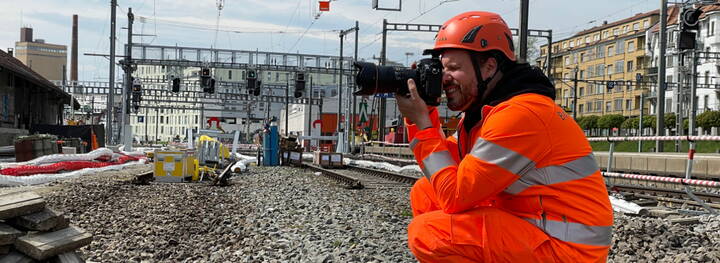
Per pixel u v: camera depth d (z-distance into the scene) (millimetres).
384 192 13148
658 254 5336
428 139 2436
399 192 13164
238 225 7820
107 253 5883
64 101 58000
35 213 3605
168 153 16094
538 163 2293
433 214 2453
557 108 2355
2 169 15805
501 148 2236
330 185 15258
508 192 2379
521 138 2225
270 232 7133
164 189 13516
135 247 6250
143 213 8984
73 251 3656
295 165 26516
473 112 2562
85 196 11234
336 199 11383
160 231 7316
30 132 32656
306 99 62406
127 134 31500
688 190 9047
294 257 5703
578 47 86250
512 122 2234
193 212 9055
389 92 2502
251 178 17906
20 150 20656
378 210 9273
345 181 16000
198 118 119250
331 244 6277
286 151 27109
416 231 2459
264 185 15047
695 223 7059
